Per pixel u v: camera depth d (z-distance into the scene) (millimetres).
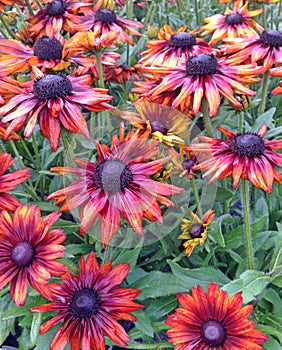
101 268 375
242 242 449
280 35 471
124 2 719
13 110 385
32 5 670
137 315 396
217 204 501
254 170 349
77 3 554
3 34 617
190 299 339
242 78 405
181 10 804
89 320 351
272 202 516
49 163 535
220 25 578
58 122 364
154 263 492
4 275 326
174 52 492
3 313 394
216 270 418
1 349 466
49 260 325
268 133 477
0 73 427
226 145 369
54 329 395
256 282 368
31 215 340
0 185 353
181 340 332
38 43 468
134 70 571
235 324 329
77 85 387
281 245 392
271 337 385
